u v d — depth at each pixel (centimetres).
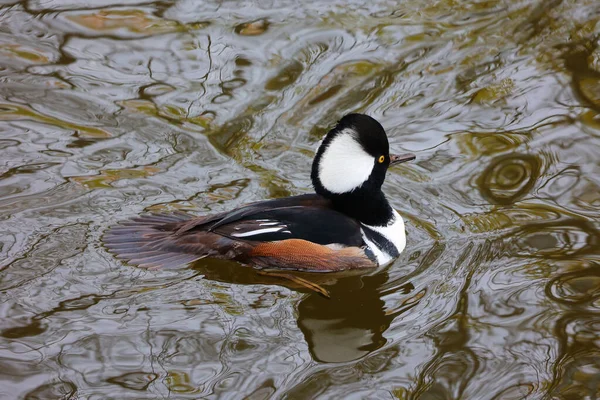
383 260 1147
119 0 1688
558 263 1116
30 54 1537
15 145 1324
